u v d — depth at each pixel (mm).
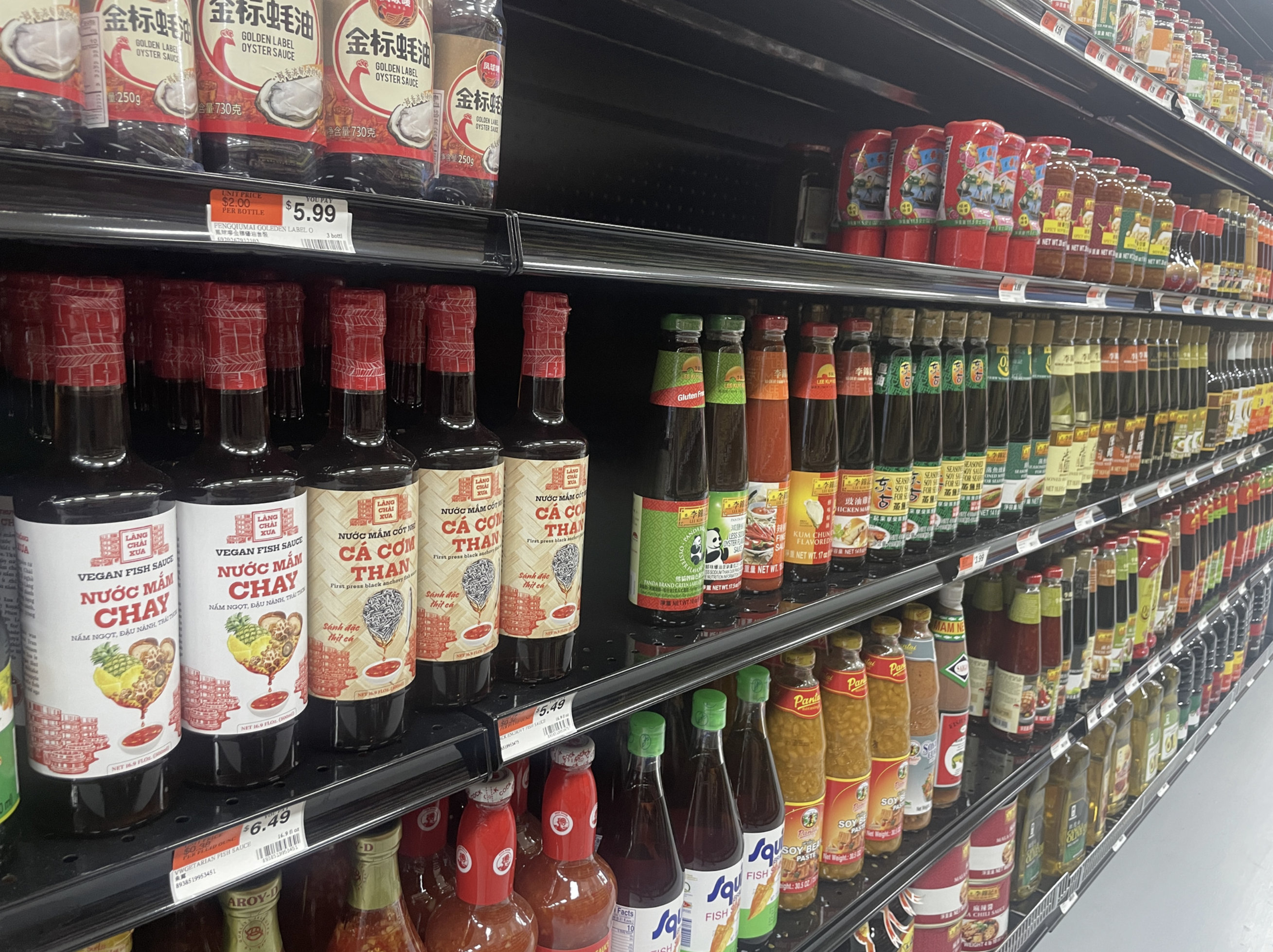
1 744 652
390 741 893
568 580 1056
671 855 1220
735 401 1320
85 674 682
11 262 910
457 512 936
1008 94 1925
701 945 1328
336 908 969
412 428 964
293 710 818
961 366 1757
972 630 2250
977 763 2137
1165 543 2896
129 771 710
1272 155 3207
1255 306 3123
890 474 1604
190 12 662
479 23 844
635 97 1541
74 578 668
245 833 752
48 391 737
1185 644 3270
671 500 1229
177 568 748
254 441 771
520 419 1040
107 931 661
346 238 716
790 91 1814
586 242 900
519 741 967
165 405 875
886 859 1714
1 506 718
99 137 639
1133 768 2980
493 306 1396
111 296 673
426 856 1051
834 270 1234
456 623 959
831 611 1415
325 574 841
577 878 1067
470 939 945
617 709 1077
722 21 1444
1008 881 2137
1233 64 2828
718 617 1310
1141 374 2615
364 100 764
